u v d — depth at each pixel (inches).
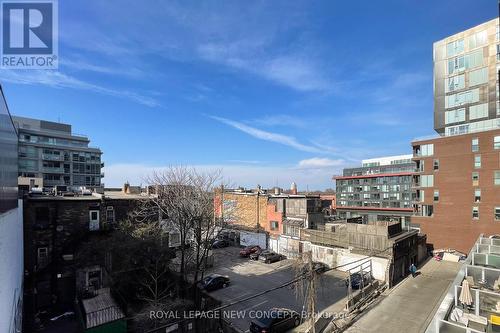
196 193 950.4
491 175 1493.6
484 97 1680.6
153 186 1187.9
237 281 1069.8
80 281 844.0
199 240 901.8
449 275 1167.6
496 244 739.4
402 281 1096.2
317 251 1291.8
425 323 747.4
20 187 941.2
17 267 604.4
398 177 3105.3
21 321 676.7
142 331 641.0
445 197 1649.9
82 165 3073.3
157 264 791.1
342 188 3627.0
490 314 374.6
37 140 2925.7
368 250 1129.4
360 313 811.4
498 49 1642.5
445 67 1891.0
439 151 1696.6
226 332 720.3
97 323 620.1
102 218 919.7
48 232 836.6
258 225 1669.5
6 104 413.7
